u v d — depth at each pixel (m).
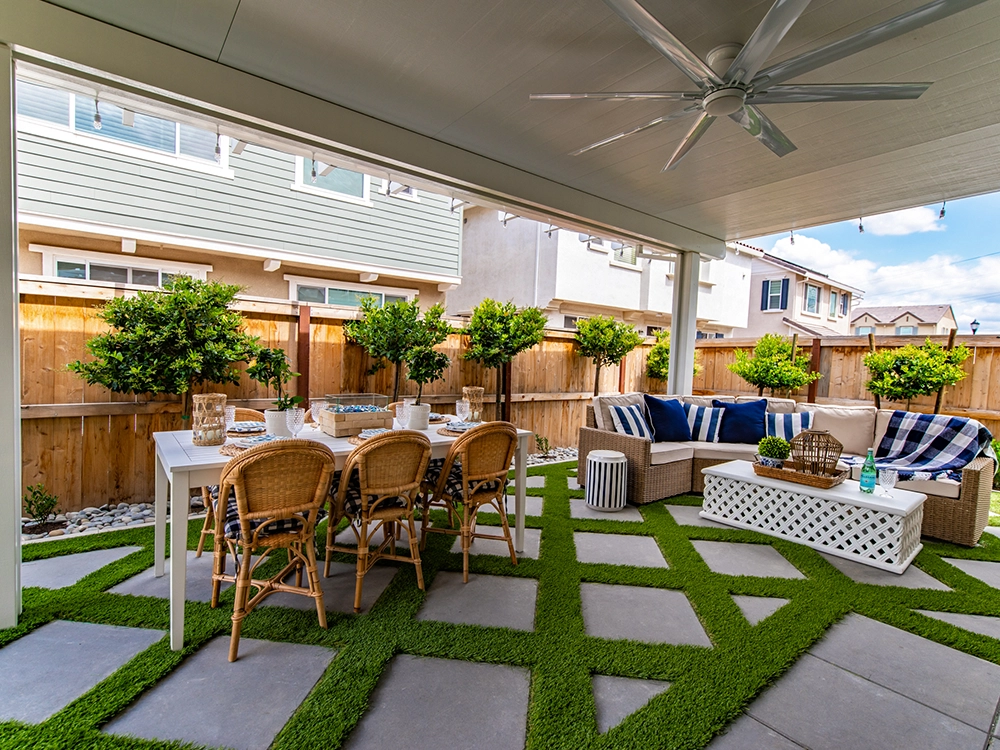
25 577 2.62
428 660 2.05
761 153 3.58
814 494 3.33
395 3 2.11
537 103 2.94
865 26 2.25
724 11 2.13
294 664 2.00
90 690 1.79
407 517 2.62
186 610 2.34
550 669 1.98
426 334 4.61
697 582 2.78
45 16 2.14
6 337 2.13
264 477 2.06
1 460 2.13
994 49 2.37
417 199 7.21
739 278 12.87
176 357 3.55
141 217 5.16
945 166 3.79
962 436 3.92
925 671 2.05
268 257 5.98
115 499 3.68
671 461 4.51
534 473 5.23
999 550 3.38
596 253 9.77
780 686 1.94
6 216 2.12
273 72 2.66
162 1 2.13
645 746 1.61
